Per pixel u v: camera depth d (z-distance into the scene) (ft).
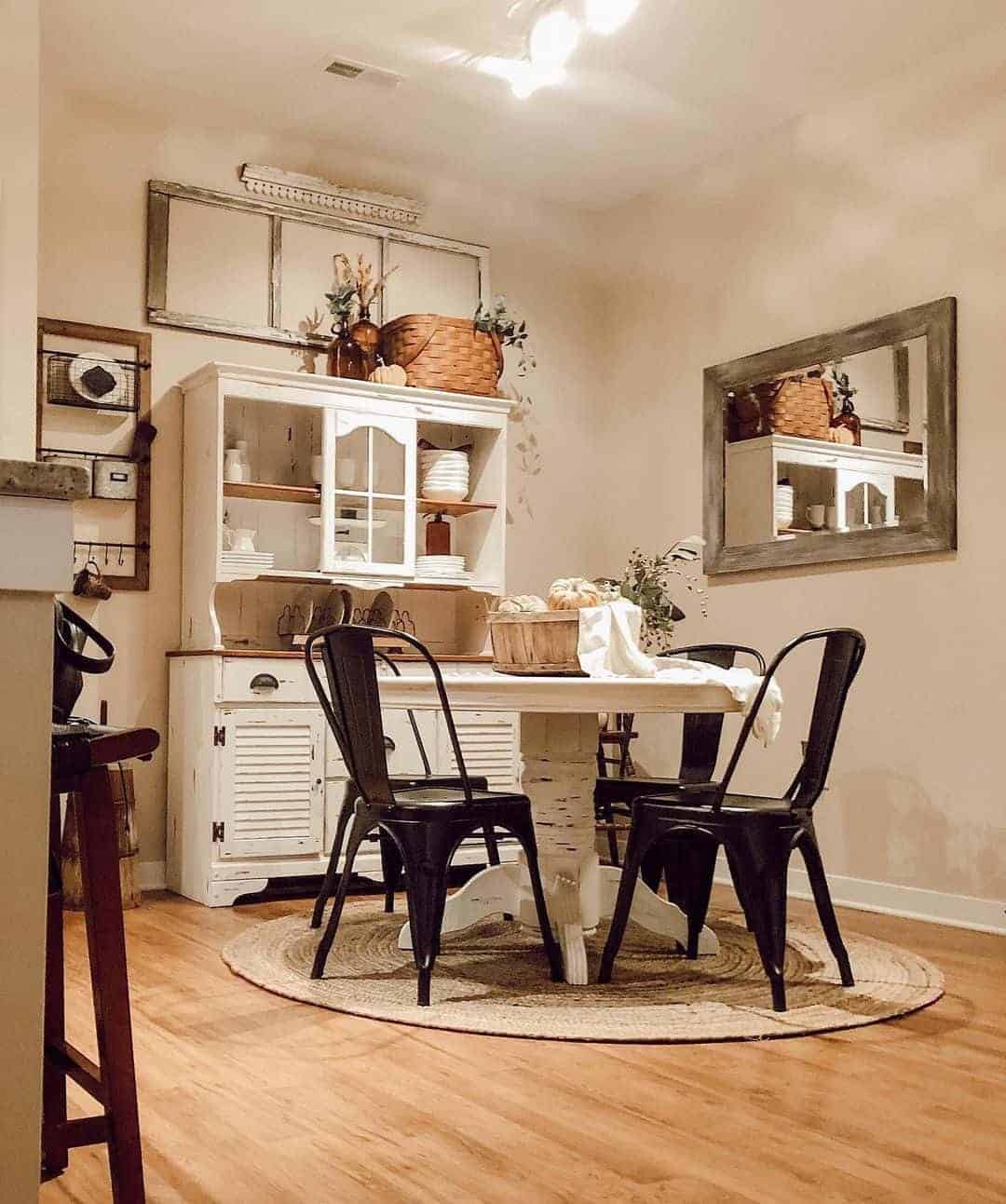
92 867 5.39
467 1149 6.60
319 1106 7.30
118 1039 5.39
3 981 3.69
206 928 13.14
